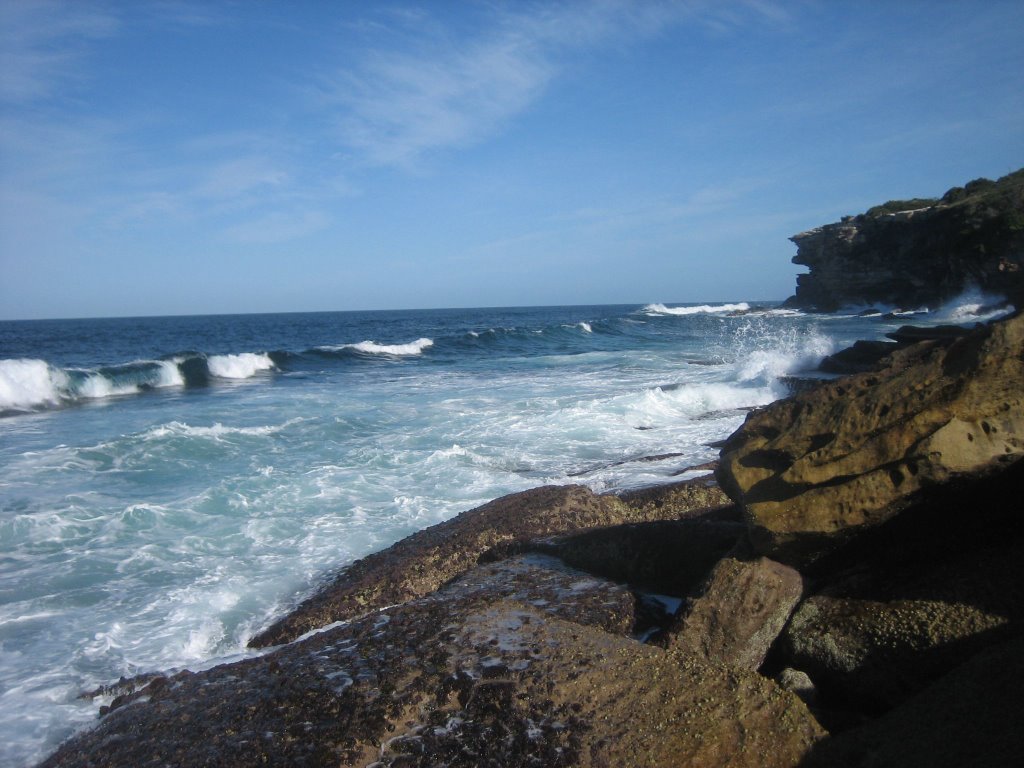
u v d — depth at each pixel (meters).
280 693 3.83
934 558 4.29
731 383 17.75
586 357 28.62
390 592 6.23
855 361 16.97
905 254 63.31
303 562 7.39
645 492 8.07
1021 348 3.81
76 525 8.36
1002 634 3.74
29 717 4.74
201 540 7.96
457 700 3.57
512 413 14.91
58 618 6.19
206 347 39.38
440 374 23.64
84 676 5.28
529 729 3.34
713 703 3.48
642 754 3.22
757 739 3.36
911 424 3.97
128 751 3.69
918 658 3.87
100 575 7.07
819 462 4.21
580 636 4.05
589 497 7.68
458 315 125.69
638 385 19.02
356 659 4.05
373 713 3.52
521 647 3.94
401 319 97.38
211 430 12.77
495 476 10.27
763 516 4.28
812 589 4.50
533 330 42.34
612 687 3.57
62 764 3.82
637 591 5.19
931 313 51.72
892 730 3.35
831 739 3.44
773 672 4.30
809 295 76.06
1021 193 52.00
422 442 12.40
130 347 39.34
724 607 4.30
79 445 12.38
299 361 28.22
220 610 6.36
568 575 5.54
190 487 9.89
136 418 15.39
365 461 11.15
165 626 6.05
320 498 9.35
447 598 5.11
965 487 3.97
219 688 4.17
